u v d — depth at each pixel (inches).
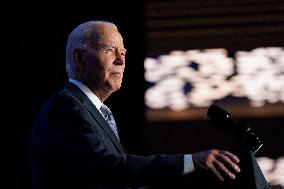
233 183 94.3
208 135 241.8
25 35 243.4
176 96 245.4
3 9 243.0
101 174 99.0
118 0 243.1
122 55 122.9
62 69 242.7
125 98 241.4
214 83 246.1
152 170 97.8
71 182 104.7
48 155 106.2
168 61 249.0
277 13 253.0
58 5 243.4
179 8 253.6
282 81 245.8
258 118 242.2
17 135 240.5
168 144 242.1
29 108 241.6
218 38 251.8
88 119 108.4
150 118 243.9
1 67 242.2
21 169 239.6
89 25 122.5
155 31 252.8
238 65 248.8
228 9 254.1
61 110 107.7
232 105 244.4
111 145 111.3
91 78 119.6
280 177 235.9
